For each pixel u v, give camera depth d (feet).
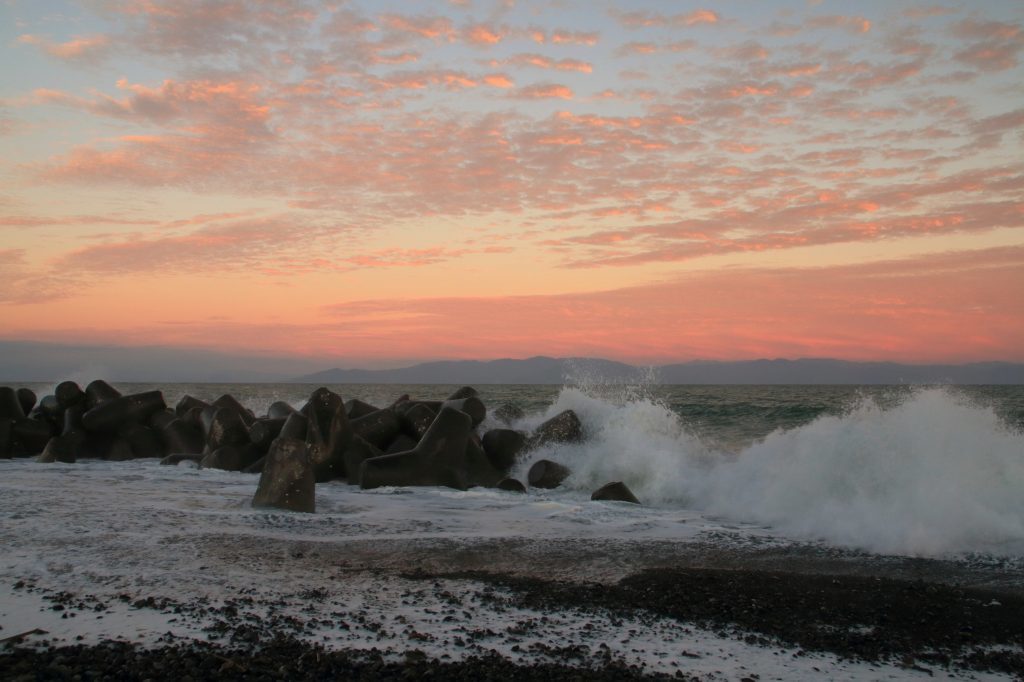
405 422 54.19
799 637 20.63
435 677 16.85
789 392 221.46
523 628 20.49
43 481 41.96
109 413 58.59
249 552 26.58
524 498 41.60
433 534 30.94
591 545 30.07
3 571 23.29
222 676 16.38
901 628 21.58
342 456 49.24
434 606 22.03
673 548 29.96
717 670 18.08
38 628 19.01
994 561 28.35
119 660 17.04
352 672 16.96
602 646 19.38
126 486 40.45
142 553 25.66
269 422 53.16
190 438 57.98
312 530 30.50
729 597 23.84
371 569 25.55
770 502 37.01
